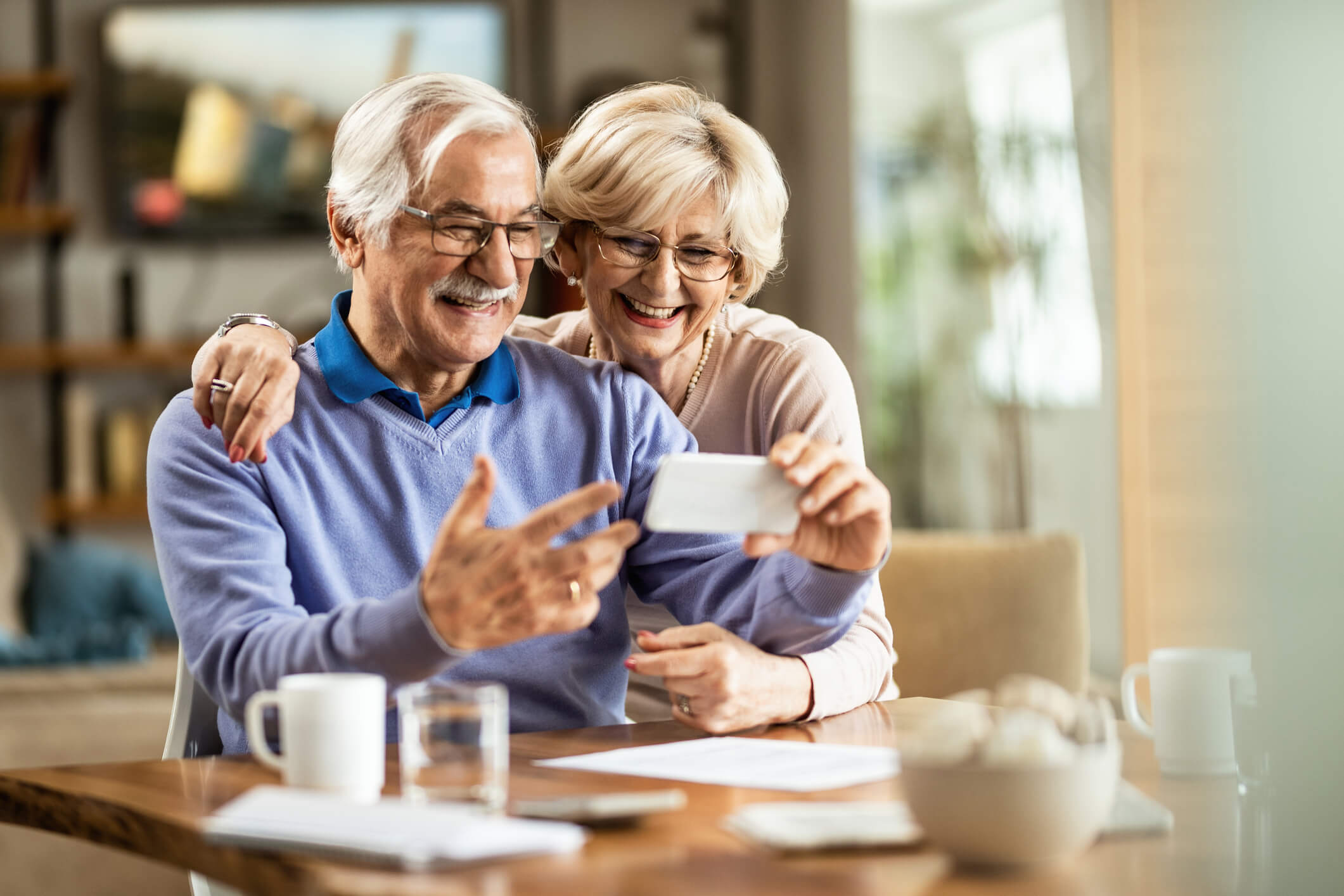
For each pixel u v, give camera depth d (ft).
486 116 4.80
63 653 9.80
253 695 4.09
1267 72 9.46
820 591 4.43
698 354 5.95
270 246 17.46
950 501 15.64
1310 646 8.15
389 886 2.61
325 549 4.83
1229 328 9.51
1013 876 2.69
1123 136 10.83
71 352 16.53
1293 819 5.48
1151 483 10.14
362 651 3.72
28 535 17.06
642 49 17.31
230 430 4.64
